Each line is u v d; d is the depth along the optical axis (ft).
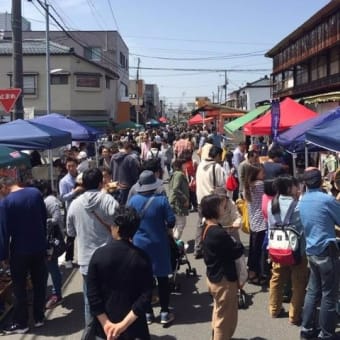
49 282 26.68
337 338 18.66
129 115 175.83
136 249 12.64
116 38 198.08
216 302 17.76
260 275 25.86
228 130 68.13
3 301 23.11
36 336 20.36
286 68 130.21
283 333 19.95
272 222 20.51
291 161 42.11
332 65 96.07
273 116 39.34
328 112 29.09
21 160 27.99
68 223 19.54
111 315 12.27
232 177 37.40
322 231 17.95
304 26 102.17
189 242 35.50
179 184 31.65
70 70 129.59
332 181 26.99
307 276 20.52
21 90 39.83
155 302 23.34
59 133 34.76
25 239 20.47
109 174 32.19
